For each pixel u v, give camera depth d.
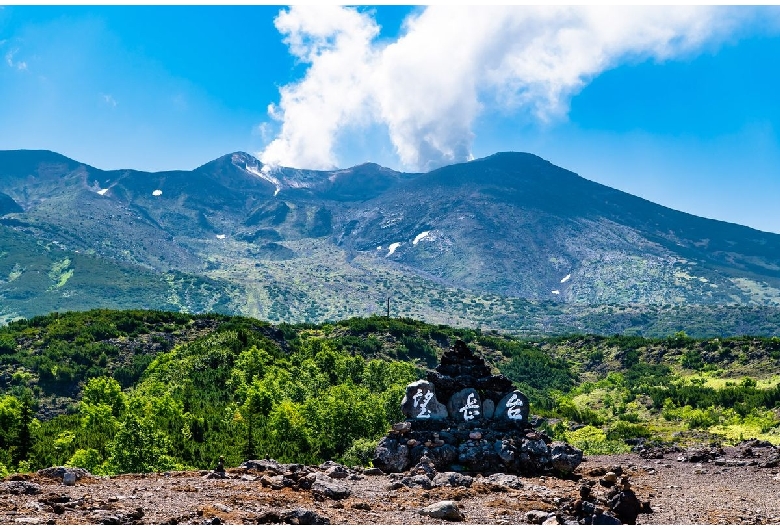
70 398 124.19
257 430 60.06
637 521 20.67
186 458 50.44
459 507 21.44
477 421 32.91
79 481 22.77
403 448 30.95
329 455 54.38
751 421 97.62
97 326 151.25
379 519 19.25
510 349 198.50
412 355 173.12
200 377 95.12
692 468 36.28
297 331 184.38
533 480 28.92
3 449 50.06
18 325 156.75
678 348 191.25
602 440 78.25
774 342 167.38
